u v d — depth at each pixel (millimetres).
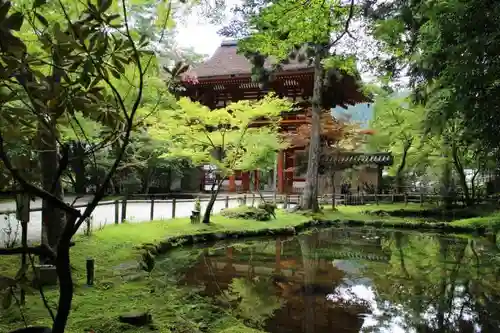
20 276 2270
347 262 9961
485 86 7117
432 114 8734
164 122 12125
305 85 23328
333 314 6168
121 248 7938
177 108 12188
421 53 8750
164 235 10172
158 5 2982
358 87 21469
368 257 10586
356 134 23891
